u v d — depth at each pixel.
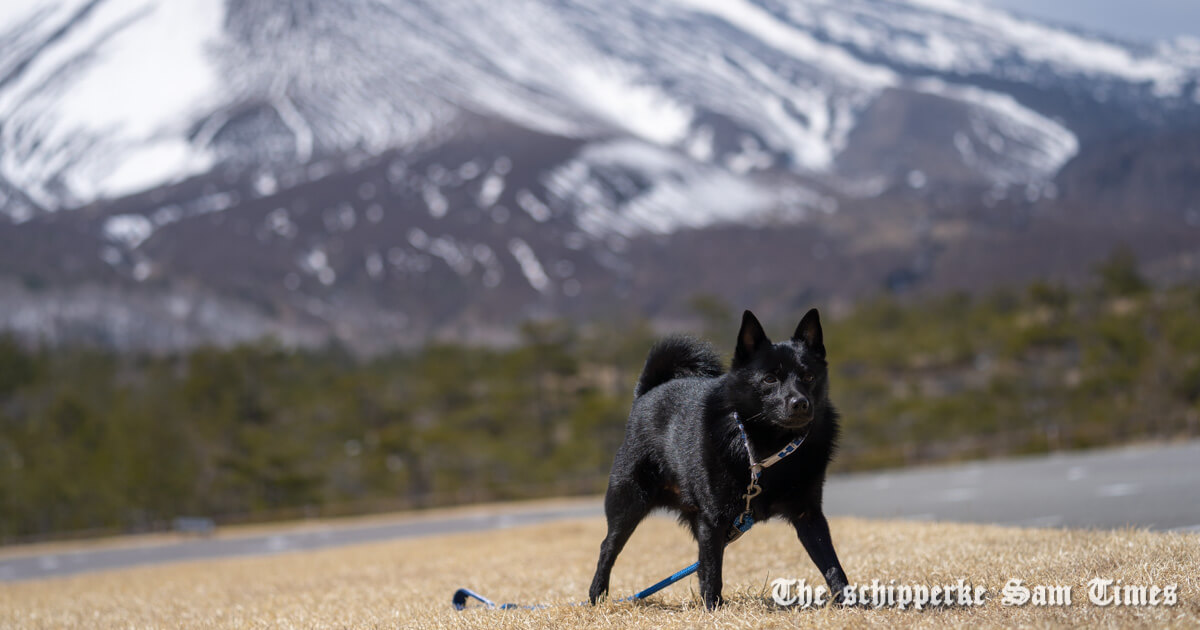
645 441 6.84
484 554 14.67
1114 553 7.20
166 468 61.62
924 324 103.44
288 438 67.88
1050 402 62.53
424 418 79.69
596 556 11.52
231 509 61.03
